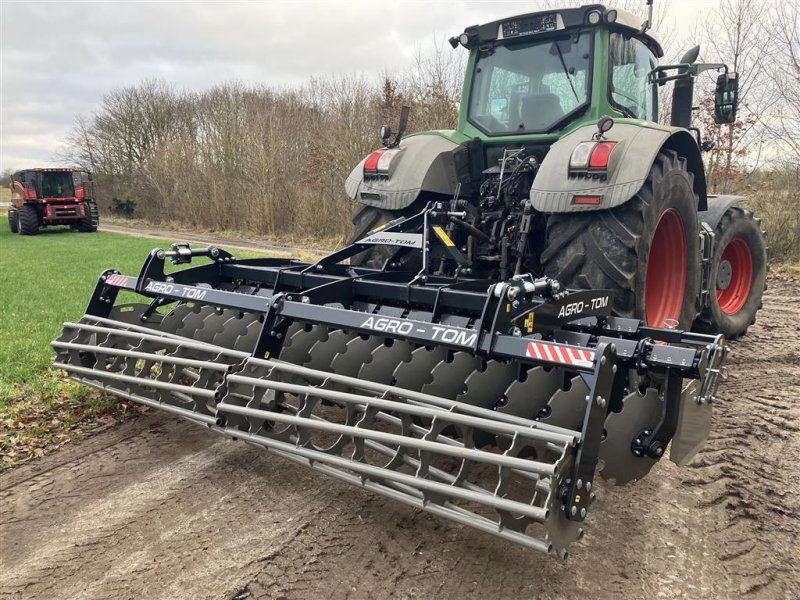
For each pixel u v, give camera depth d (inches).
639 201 132.0
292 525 107.3
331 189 818.2
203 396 118.9
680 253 160.1
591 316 120.5
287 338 129.7
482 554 98.5
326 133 812.6
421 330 106.7
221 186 1050.7
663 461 130.3
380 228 156.1
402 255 165.9
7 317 263.6
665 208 140.3
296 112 1003.3
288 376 114.5
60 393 168.7
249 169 962.7
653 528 105.8
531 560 96.9
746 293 230.4
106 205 1476.4
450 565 95.8
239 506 113.6
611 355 87.4
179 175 1157.7
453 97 627.5
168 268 420.8
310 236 837.8
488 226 161.8
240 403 117.7
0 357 198.1
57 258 546.3
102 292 160.2
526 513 78.4
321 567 95.5
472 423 88.9
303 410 105.5
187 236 938.7
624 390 105.4
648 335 118.3
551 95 166.9
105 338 145.5
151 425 151.2
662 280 163.9
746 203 477.1
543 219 152.6
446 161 169.0
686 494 117.0
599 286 133.6
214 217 1064.8
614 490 118.1
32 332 235.9
